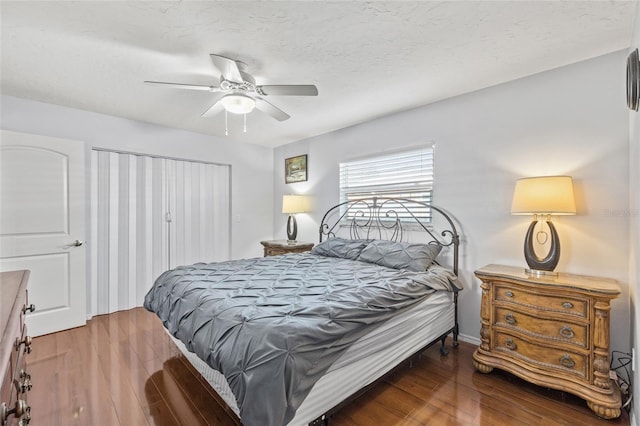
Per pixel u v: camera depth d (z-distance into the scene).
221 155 4.43
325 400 1.45
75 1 1.57
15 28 1.79
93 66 2.27
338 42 1.96
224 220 4.55
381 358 1.81
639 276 1.52
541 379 1.89
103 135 3.37
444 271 2.58
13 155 2.75
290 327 1.37
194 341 1.59
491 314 2.16
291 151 4.72
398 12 1.67
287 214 4.78
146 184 3.78
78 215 3.09
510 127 2.49
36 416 1.70
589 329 1.76
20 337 1.16
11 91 2.73
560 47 2.00
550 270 2.06
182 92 2.77
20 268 2.77
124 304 3.60
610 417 1.65
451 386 2.02
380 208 3.48
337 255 3.21
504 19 1.72
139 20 1.73
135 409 1.77
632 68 1.37
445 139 2.90
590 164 2.12
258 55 2.12
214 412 1.75
